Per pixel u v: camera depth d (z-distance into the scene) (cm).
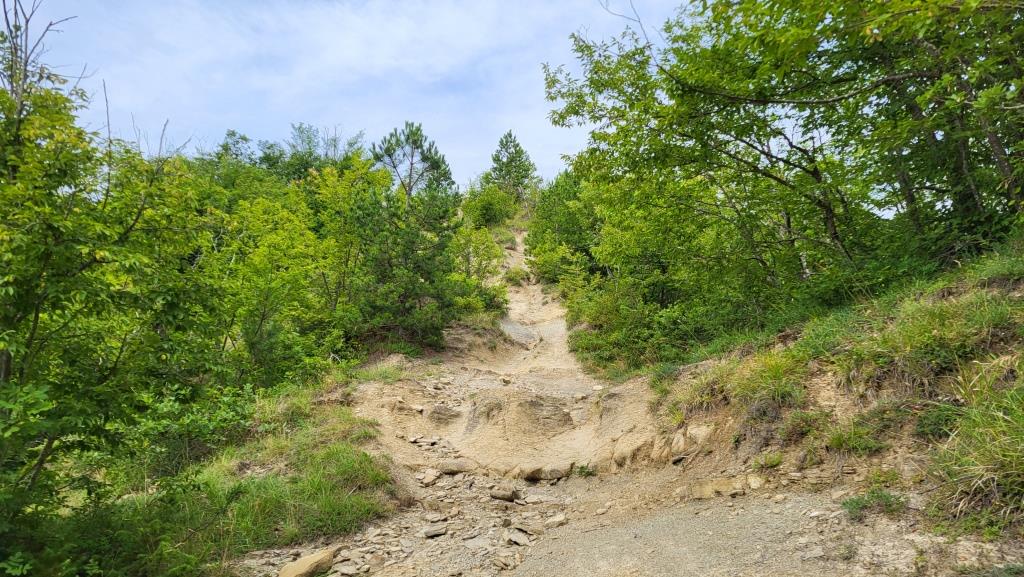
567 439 816
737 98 632
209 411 712
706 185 931
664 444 632
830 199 881
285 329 1201
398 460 727
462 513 579
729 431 563
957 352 445
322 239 1933
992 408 360
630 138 830
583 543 451
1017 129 556
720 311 1037
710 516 435
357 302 1550
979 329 452
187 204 443
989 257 582
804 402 518
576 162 899
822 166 851
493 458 765
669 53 748
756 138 845
